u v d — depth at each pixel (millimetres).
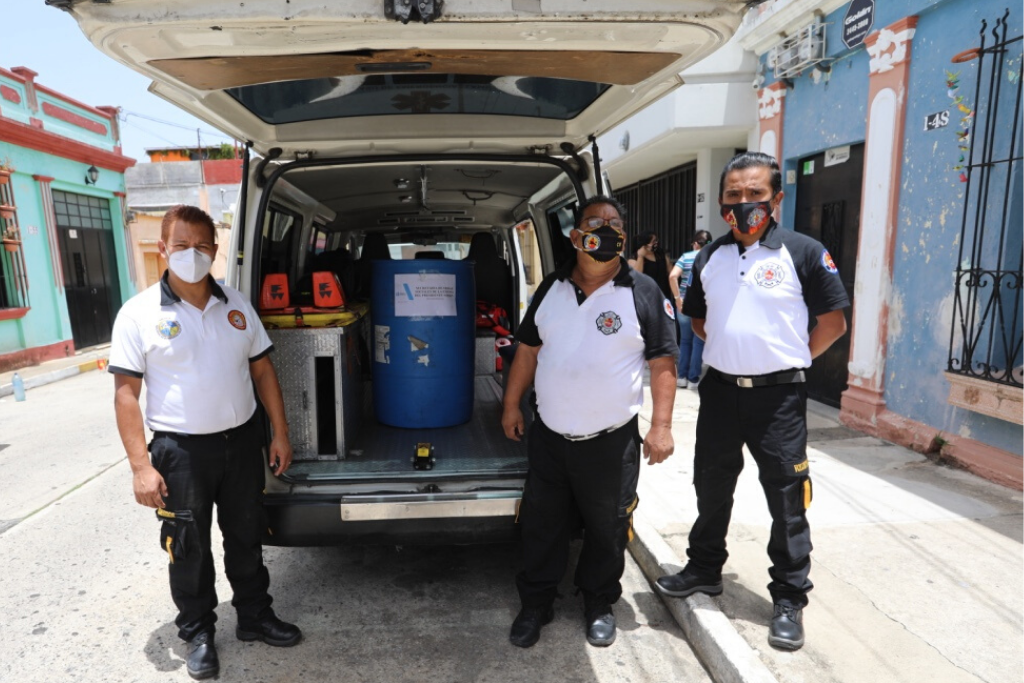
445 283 3568
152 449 2424
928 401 4594
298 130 3086
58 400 8234
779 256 2514
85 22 1802
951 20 4262
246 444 2561
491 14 1820
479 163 3271
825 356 6082
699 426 2777
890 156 4789
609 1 1852
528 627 2766
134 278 14086
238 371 2520
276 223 3703
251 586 2725
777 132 6348
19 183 10516
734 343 2545
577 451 2559
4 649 2764
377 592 3227
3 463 5473
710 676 2559
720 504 2779
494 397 4363
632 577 3379
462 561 3562
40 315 10922
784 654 2500
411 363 3561
